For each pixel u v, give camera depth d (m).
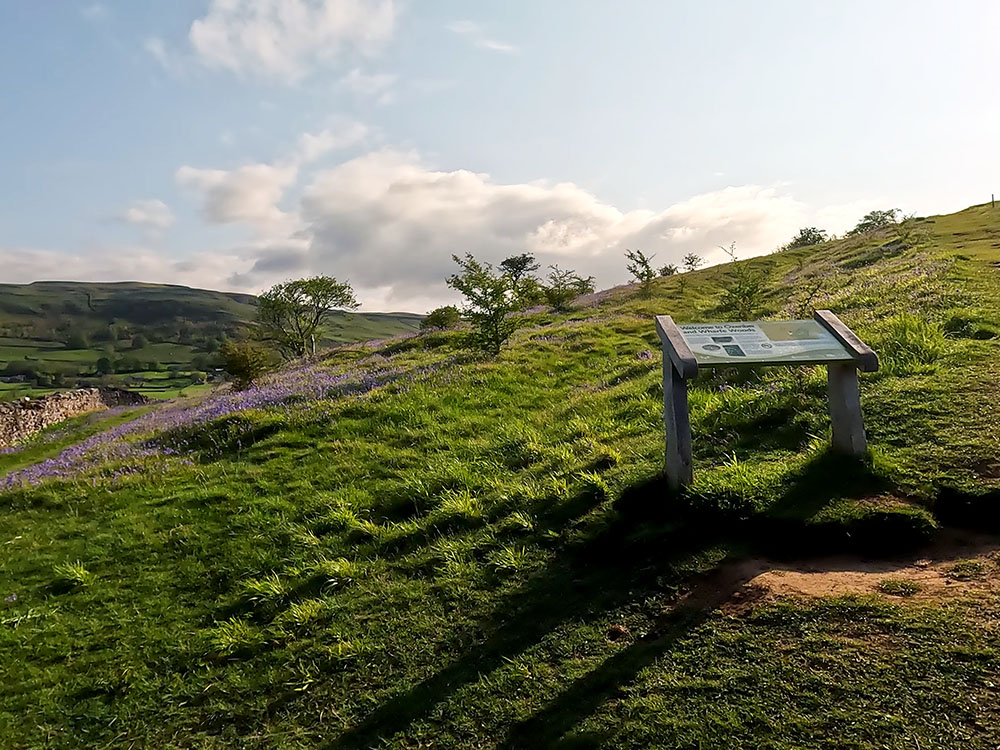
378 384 17.05
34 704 5.98
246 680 5.82
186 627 6.91
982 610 4.41
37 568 8.80
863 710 3.81
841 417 6.67
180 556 8.59
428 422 12.85
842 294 17.19
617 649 4.95
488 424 12.54
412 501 8.99
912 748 3.49
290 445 12.70
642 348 19.16
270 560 8.01
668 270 44.84
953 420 7.14
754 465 7.36
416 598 6.50
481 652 5.37
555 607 5.74
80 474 12.98
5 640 7.07
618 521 6.72
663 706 4.18
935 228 31.34
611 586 5.80
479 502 8.36
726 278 39.81
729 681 4.27
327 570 7.35
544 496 7.92
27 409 33.00
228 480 11.10
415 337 30.23
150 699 5.84
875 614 4.57
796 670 4.22
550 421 11.85
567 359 18.12
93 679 6.24
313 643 6.11
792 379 9.65
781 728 3.81
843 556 5.56
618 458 8.48
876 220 62.50
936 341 9.89
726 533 6.12
